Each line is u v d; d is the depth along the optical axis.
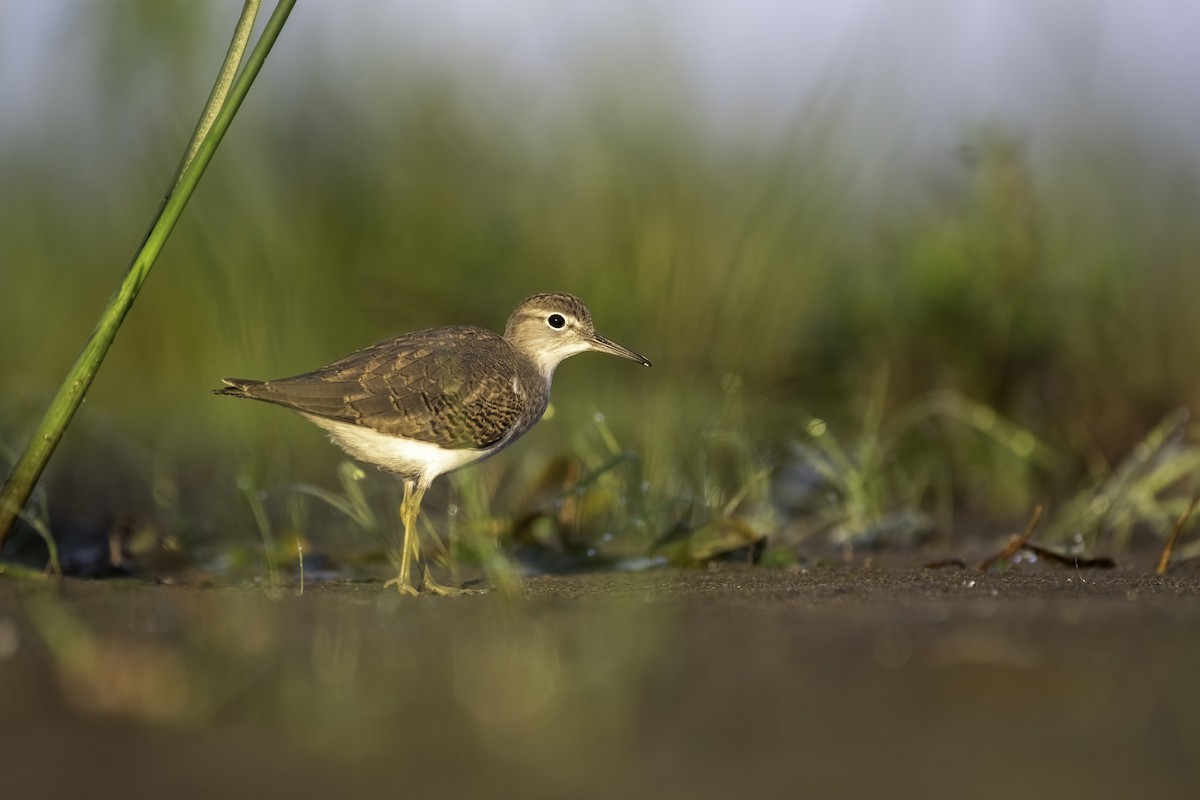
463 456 10.95
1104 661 6.06
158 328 17.23
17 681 5.86
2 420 14.81
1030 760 4.76
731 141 18.03
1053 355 15.55
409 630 7.10
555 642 6.70
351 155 17.36
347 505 11.51
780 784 4.54
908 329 15.80
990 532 13.13
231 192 15.81
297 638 6.81
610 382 15.59
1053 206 17.23
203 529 12.17
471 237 17.27
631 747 4.96
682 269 16.30
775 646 6.45
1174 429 13.88
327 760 4.82
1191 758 4.76
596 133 17.88
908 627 6.88
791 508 13.85
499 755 4.88
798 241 16.45
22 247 17.80
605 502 11.70
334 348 16.14
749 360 15.77
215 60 15.51
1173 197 17.59
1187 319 16.23
